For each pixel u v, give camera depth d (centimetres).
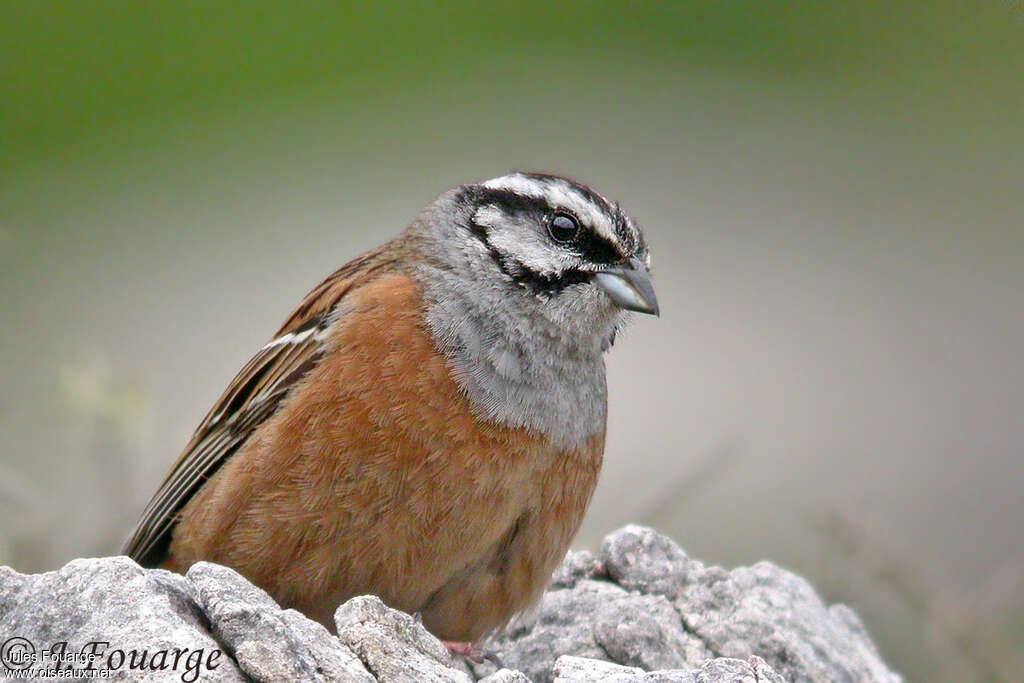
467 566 937
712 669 761
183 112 2336
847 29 2673
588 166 2383
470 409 927
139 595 720
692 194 2339
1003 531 1677
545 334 976
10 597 738
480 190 1027
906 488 1738
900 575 1250
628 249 1017
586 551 1080
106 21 2355
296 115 2394
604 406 1005
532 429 940
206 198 2203
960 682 1217
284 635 706
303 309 1022
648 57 2592
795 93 2552
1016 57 2639
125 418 1233
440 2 2605
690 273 2158
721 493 1622
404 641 767
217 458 989
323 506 913
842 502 1376
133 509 1221
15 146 2195
